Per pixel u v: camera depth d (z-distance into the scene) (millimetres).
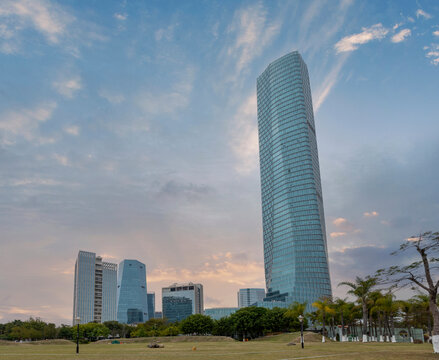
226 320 172375
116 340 132125
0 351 61812
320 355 44438
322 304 96750
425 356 40875
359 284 84250
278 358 41406
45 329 195500
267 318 155125
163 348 73938
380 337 90125
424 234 44688
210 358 42344
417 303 100438
